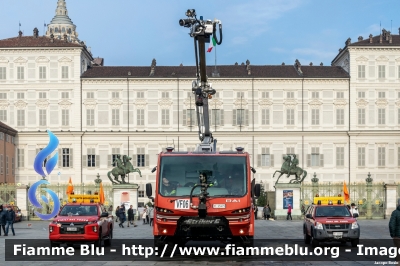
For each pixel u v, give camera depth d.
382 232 50.78
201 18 31.34
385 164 111.50
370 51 111.88
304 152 111.94
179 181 28.55
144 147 111.94
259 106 112.38
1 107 111.56
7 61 111.69
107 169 111.44
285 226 61.56
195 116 112.06
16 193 74.12
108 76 112.06
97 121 111.94
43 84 111.69
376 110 111.94
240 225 28.12
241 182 28.47
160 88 112.38
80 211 36.12
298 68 113.69
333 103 112.06
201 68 32.56
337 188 79.25
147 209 72.06
